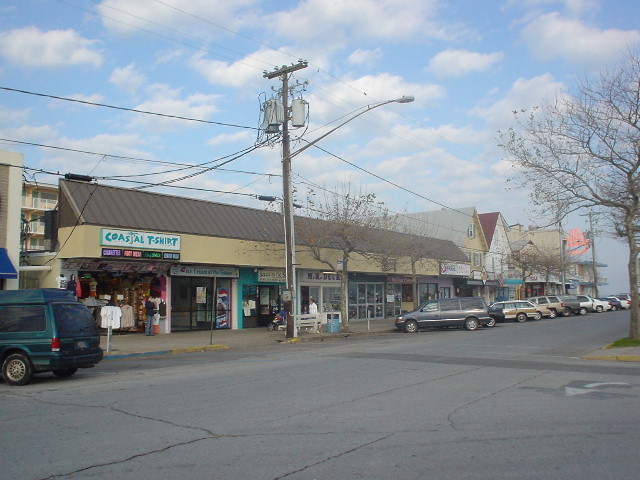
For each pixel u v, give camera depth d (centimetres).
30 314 1259
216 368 1474
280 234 3022
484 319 3050
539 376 1277
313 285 3391
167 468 609
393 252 3519
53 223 2342
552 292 7475
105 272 2409
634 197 2009
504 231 6419
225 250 2661
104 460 639
